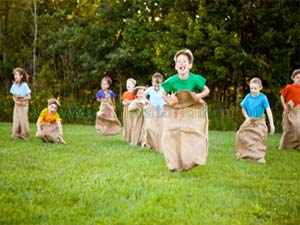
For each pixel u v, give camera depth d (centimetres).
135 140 1057
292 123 1062
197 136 631
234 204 466
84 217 408
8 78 3022
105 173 614
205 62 2227
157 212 427
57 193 487
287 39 2180
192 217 414
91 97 2673
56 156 784
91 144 1048
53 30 2967
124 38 2523
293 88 1077
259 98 849
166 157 637
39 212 414
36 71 2936
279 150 1052
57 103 1059
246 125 844
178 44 2281
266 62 2177
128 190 505
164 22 2447
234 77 2262
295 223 407
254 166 749
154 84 941
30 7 2952
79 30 2722
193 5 2398
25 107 1129
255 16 2173
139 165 702
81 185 528
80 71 2836
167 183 555
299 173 684
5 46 3022
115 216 412
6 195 471
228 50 2161
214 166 729
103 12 2639
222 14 2250
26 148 902
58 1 3095
